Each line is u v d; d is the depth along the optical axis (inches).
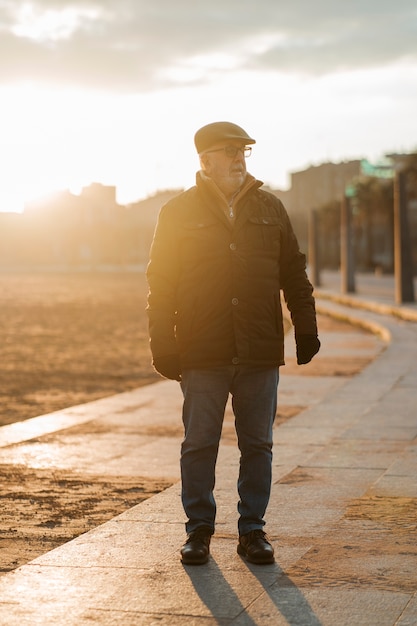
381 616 164.6
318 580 184.9
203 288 196.9
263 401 201.3
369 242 4670.3
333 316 1433.3
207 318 197.2
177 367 196.9
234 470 309.3
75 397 564.1
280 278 210.5
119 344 964.0
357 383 538.0
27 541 238.8
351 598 173.9
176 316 202.7
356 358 747.4
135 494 290.0
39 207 7116.1
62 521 259.0
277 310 201.3
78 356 835.4
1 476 316.2
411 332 949.2
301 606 169.9
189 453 200.7
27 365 756.6
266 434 202.7
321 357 754.8
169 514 244.7
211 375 198.2
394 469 299.1
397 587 180.1
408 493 264.1
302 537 218.2
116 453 355.6
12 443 375.2
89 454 353.1
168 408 472.7
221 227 197.6
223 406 201.0
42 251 7062.0
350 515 239.1
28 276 4116.6
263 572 190.5
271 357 200.2
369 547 208.5
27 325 1250.6
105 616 165.9
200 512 201.2
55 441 380.5
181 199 201.2
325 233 5890.8
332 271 4456.2
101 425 419.8
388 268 4330.7
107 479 311.1
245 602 172.4
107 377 673.0
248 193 199.8
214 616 165.5
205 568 194.1
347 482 281.6
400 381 542.9
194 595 176.6
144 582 184.7
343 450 335.6
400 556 201.0
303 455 332.2
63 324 1270.9
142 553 206.2
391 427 385.4
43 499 284.4
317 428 394.0
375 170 5364.2
